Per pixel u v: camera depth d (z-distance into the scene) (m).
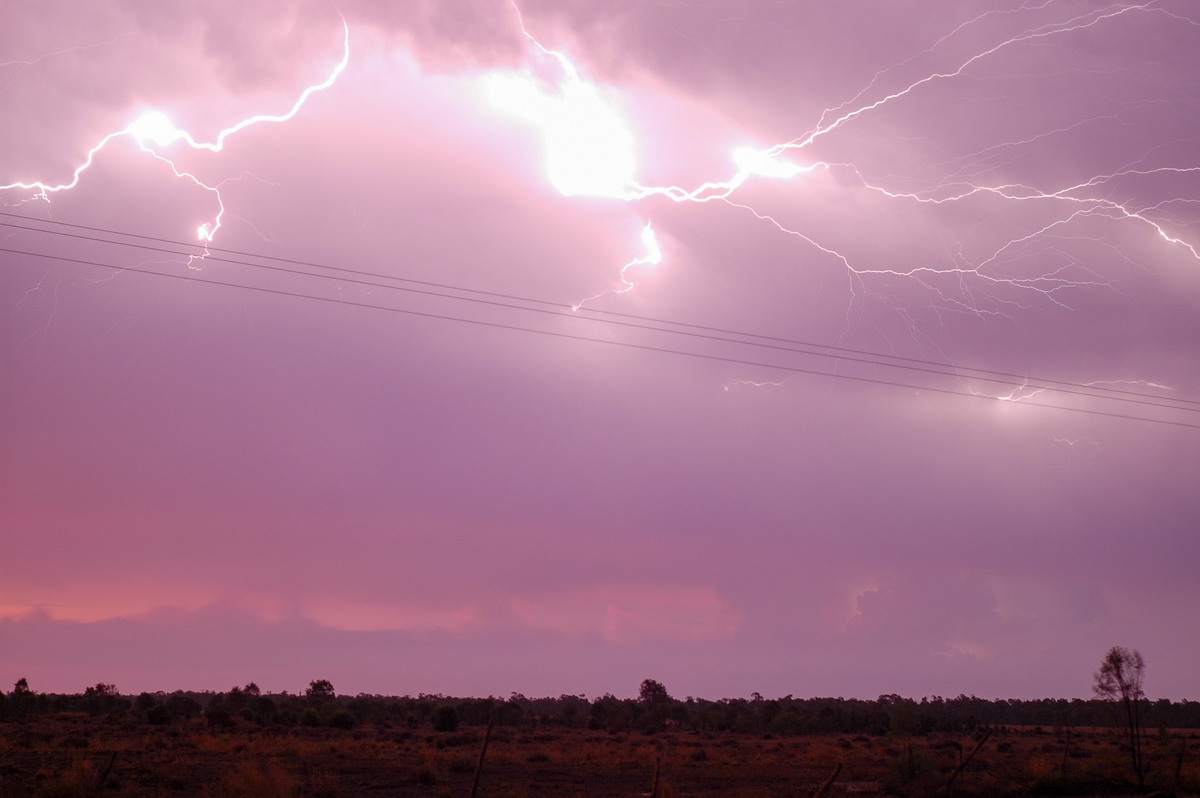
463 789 32.12
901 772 33.41
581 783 35.50
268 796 25.86
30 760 38.38
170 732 64.88
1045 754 50.47
